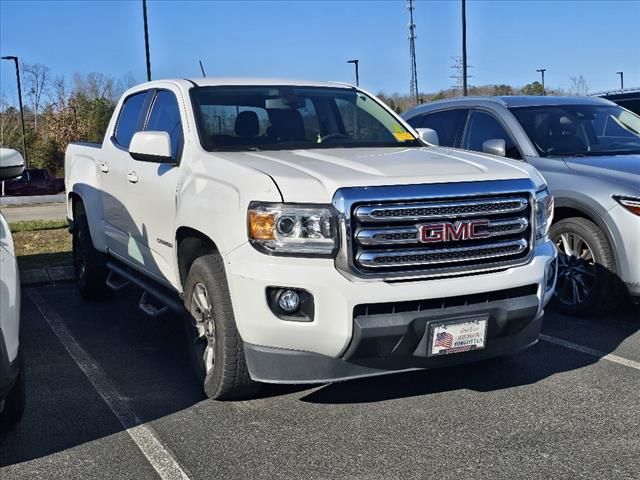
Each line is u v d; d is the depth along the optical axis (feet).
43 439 13.38
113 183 20.47
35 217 60.13
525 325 14.06
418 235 12.82
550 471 11.79
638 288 18.94
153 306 18.95
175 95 18.13
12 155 12.66
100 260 22.99
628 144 22.91
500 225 13.61
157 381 16.35
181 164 16.26
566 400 14.74
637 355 17.48
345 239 12.50
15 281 12.06
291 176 13.14
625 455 12.31
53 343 19.44
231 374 14.03
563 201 20.26
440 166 14.08
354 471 11.93
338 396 15.12
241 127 16.99
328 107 18.58
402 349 12.96
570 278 20.61
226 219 13.56
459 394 15.16
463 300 13.34
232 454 12.61
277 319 12.80
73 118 169.99
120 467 12.23
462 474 11.75
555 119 23.22
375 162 14.28
